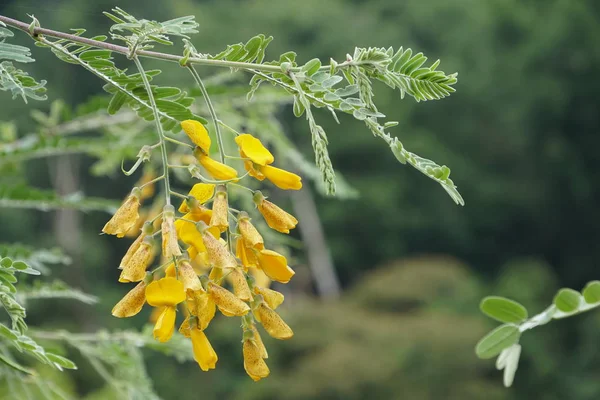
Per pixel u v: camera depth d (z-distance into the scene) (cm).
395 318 2130
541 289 2477
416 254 3114
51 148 392
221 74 451
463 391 1894
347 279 2983
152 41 188
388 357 1914
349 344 1956
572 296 213
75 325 2233
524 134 3222
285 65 181
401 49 181
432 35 3419
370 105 181
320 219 2895
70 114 403
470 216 3172
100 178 2495
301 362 1952
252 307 167
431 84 181
